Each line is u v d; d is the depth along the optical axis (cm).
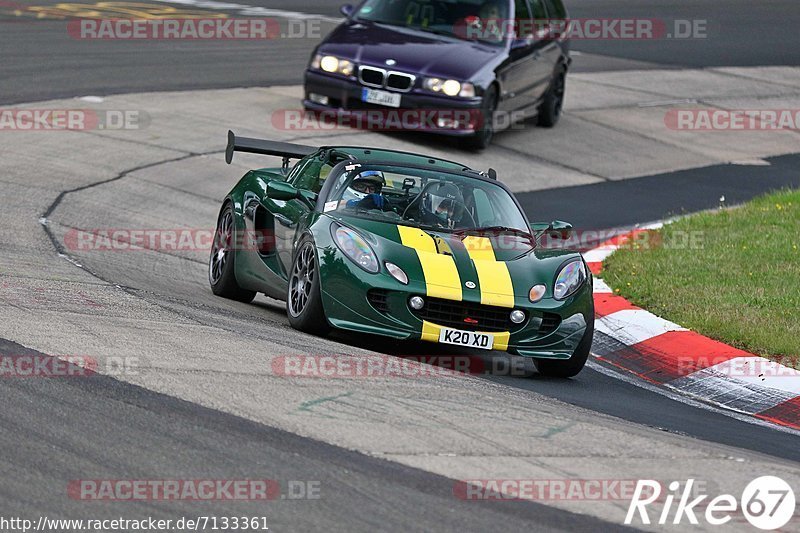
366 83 5756
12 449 1797
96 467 1764
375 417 2109
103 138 5200
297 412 2088
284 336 2731
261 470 1803
